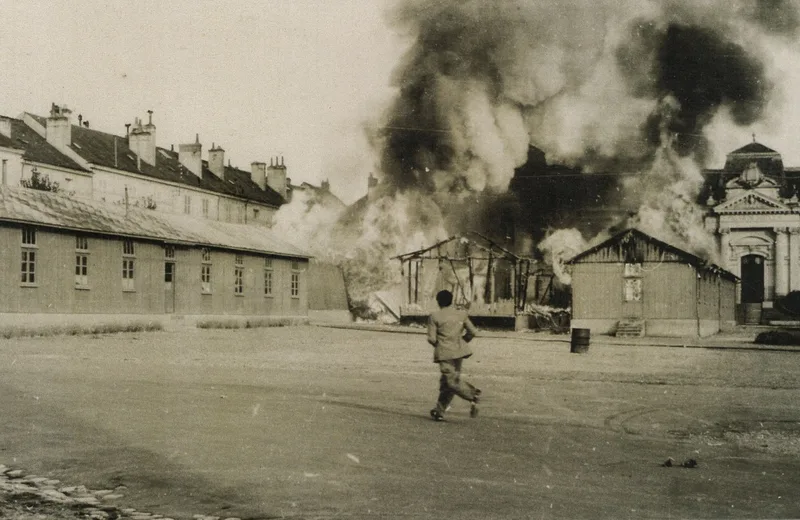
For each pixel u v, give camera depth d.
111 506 6.71
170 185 44.53
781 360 24.17
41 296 27.83
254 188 50.25
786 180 45.97
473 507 6.74
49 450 8.72
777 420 11.86
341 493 7.12
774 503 7.05
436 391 14.58
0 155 36.81
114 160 42.22
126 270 31.70
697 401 14.00
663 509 6.81
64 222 28.62
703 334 37.25
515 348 29.20
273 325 41.16
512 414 11.93
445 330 11.02
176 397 12.78
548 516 6.53
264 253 40.22
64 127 40.34
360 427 10.31
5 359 19.31
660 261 37.69
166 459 8.36
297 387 14.65
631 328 37.22
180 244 34.56
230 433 9.76
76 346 24.06
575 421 11.43
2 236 26.42
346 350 25.58
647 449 9.49
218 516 6.46
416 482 7.55
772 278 45.59
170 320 34.09
